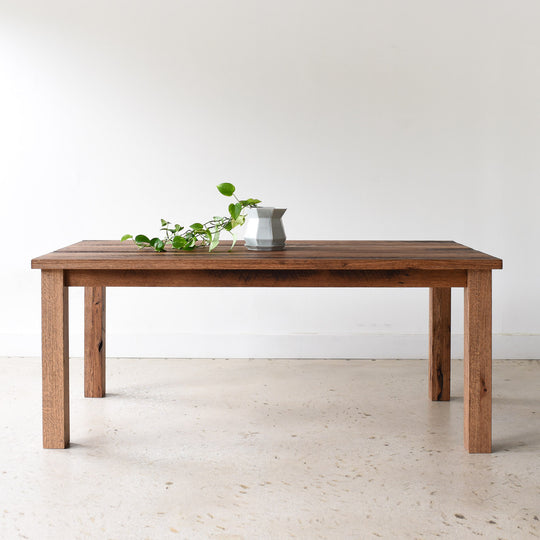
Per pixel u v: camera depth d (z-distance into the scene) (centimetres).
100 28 340
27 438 233
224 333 355
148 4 338
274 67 341
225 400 280
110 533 169
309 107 343
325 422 253
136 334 354
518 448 226
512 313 350
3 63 341
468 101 340
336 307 353
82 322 353
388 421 254
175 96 343
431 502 186
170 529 171
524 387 300
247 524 174
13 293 352
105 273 221
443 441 233
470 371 220
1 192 347
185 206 348
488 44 337
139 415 260
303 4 338
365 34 339
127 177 346
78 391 292
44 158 345
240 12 338
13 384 300
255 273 221
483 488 195
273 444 230
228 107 343
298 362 345
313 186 346
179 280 221
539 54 336
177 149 345
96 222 349
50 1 338
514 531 170
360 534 169
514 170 343
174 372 325
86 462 213
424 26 338
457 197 346
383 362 346
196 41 340
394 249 252
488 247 347
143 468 209
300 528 172
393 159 345
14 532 169
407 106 342
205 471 207
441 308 276
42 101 342
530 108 339
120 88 342
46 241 349
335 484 198
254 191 347
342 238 349
